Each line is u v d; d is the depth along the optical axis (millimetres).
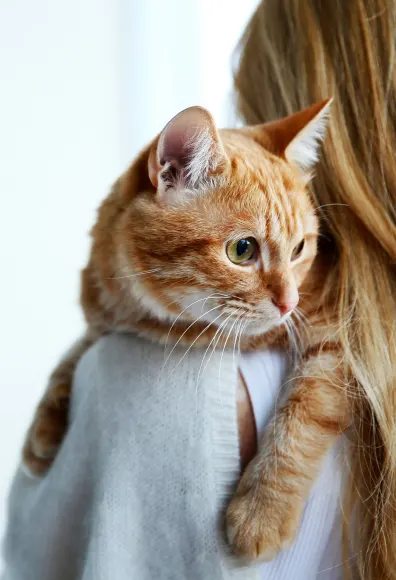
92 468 467
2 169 943
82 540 467
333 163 509
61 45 959
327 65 523
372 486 464
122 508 448
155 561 445
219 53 1054
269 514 455
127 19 1010
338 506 468
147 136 1056
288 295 499
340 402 478
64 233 998
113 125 1027
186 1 1028
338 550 468
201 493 442
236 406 473
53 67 958
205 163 495
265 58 571
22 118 944
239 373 482
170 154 499
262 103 580
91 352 512
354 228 503
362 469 466
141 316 512
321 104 506
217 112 1067
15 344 987
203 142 491
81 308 567
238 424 474
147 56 1030
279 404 483
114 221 526
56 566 478
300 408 478
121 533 446
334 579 469
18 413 995
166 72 1045
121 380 472
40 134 963
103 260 530
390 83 501
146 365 472
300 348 504
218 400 457
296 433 472
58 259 998
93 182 1018
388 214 500
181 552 442
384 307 485
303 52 537
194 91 1062
